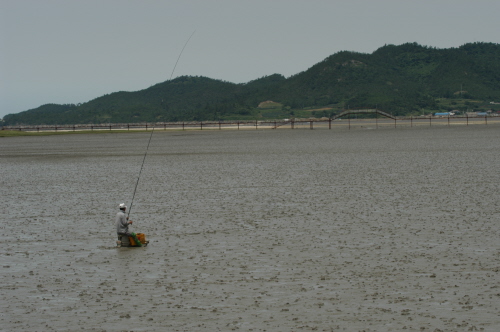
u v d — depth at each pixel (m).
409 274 22.03
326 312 18.36
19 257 26.11
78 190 48.28
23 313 18.97
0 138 167.38
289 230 30.31
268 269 23.16
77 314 18.77
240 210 36.62
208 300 19.73
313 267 23.28
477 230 29.11
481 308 18.42
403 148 90.88
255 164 68.00
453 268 22.67
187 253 26.08
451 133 140.88
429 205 36.47
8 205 41.22
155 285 21.52
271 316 18.14
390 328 17.03
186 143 122.56
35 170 67.50
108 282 22.03
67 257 25.92
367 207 36.41
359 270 22.69
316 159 73.19
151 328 17.47
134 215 35.94
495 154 73.69
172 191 46.12
